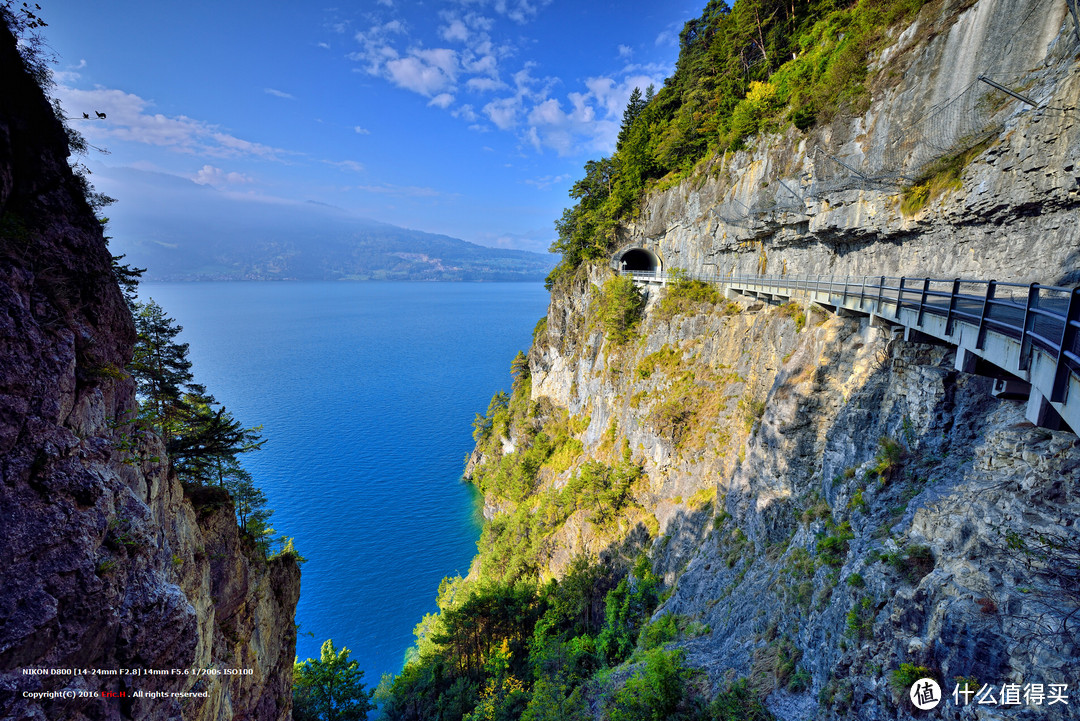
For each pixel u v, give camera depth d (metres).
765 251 46.22
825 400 29.14
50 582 11.58
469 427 132.12
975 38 22.33
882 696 14.21
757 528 32.78
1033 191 18.97
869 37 31.59
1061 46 17.94
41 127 14.15
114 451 15.51
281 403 149.50
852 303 27.02
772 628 24.80
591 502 57.78
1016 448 13.47
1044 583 11.26
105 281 16.52
